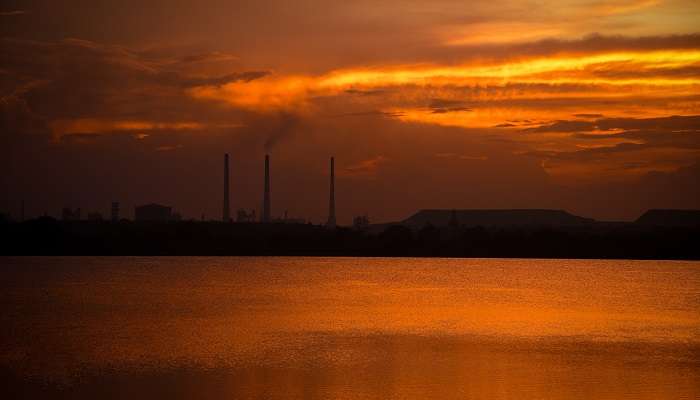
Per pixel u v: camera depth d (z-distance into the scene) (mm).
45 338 88500
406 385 60500
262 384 60594
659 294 168625
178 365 69000
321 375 64375
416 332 94688
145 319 110812
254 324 103625
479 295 162000
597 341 87812
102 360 72000
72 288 178125
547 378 63812
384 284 197875
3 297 154375
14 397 56438
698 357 75312
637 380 63094
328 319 110562
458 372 66188
